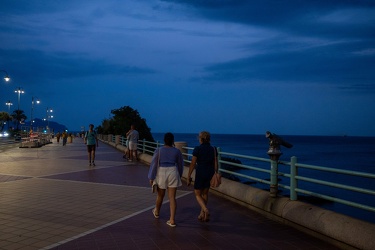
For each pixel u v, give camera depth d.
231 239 5.93
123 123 53.44
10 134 75.31
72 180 12.35
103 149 31.64
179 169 6.82
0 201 8.77
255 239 5.94
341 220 5.58
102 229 6.45
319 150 112.44
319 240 5.90
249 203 8.10
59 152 27.31
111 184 11.57
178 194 9.94
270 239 5.95
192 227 6.62
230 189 9.05
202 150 6.94
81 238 5.92
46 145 39.62
